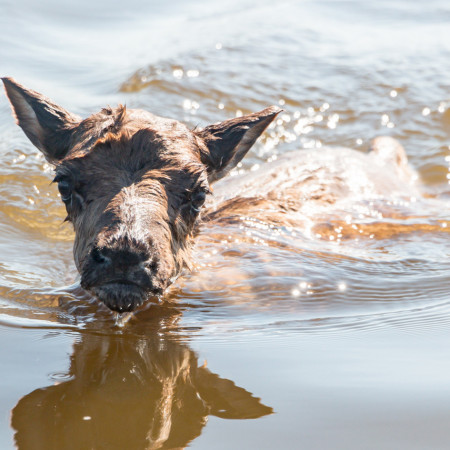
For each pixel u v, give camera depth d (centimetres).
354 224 1376
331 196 1518
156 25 3042
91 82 2391
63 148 1132
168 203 951
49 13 3053
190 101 2225
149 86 2291
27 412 706
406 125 2208
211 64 2475
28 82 2317
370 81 2416
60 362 827
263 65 2508
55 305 1027
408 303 1028
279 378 779
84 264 831
